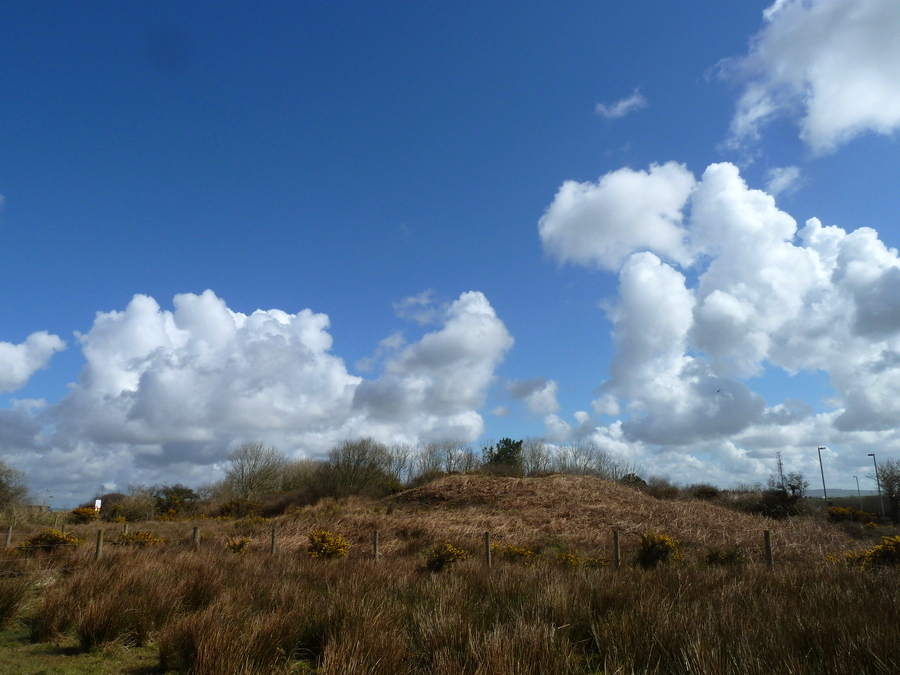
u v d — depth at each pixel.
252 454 58.91
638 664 5.21
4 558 12.83
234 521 33.62
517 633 5.42
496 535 23.05
